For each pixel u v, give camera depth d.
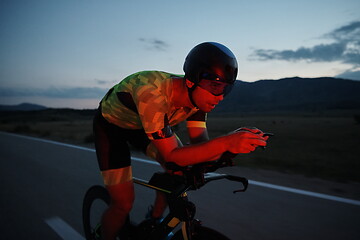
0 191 4.43
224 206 3.47
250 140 1.14
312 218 3.08
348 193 4.02
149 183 1.81
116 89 1.83
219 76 1.36
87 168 5.84
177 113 1.75
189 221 1.49
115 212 1.96
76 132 20.61
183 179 1.56
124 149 2.00
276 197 3.75
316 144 12.58
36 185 4.70
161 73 1.66
